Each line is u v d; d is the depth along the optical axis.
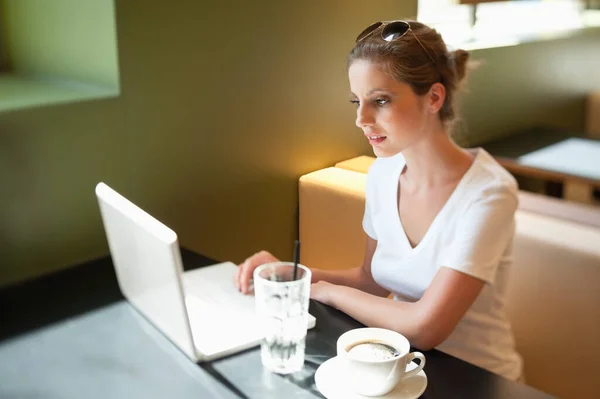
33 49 1.68
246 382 1.06
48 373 1.09
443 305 1.21
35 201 1.44
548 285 1.56
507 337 1.41
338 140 2.05
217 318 1.23
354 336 1.08
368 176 1.50
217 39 1.66
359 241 1.82
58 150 1.44
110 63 1.50
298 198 1.97
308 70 1.90
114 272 1.49
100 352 1.16
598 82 3.47
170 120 1.61
